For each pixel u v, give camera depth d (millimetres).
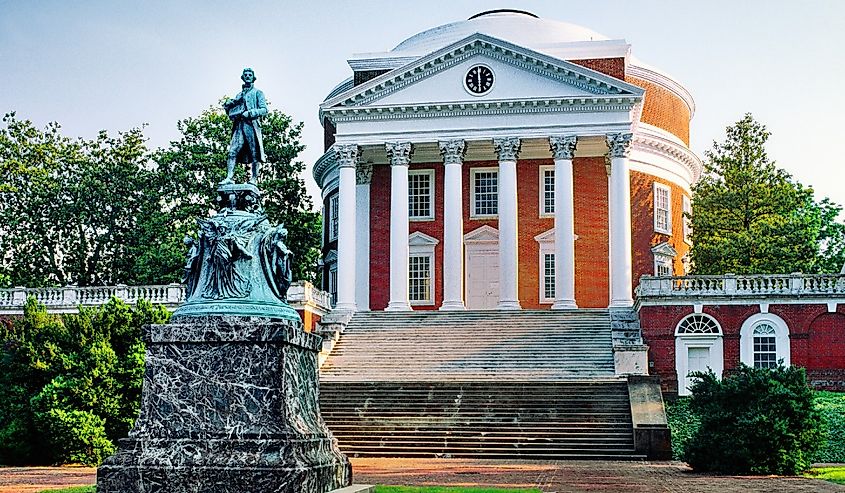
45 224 65750
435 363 44250
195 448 16156
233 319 16672
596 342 45625
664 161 62531
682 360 46250
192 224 63719
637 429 32875
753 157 61750
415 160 59344
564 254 51969
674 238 62656
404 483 23734
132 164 66312
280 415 16312
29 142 65375
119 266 65562
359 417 36875
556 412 36000
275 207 66000
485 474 26734
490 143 54688
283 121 66938
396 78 53719
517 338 46812
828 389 45094
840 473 28156
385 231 59188
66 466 31172
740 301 46188
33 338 33812
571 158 52656
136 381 32625
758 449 27766
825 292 45531
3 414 32500
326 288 67125
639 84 64438
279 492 15633
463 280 58625
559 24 67250
